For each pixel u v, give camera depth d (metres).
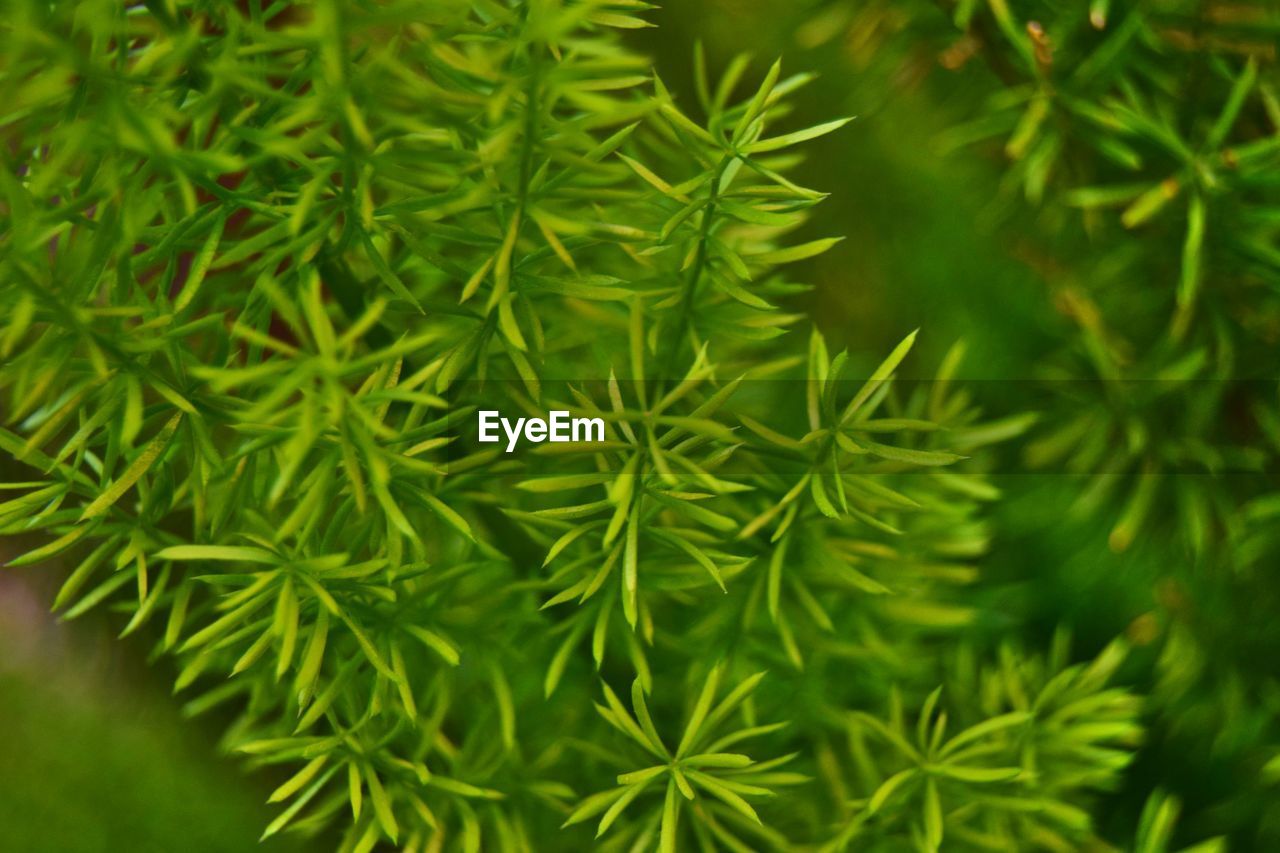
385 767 0.48
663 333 0.51
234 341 0.48
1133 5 0.52
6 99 0.42
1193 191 0.51
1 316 0.45
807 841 0.53
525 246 0.48
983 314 0.65
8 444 0.45
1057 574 0.61
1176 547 0.57
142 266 0.46
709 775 0.47
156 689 0.79
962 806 0.52
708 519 0.46
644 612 0.48
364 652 0.47
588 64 0.43
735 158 0.47
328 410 0.44
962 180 0.63
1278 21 0.51
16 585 0.77
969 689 0.55
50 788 0.77
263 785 0.77
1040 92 0.52
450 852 0.52
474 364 0.49
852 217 0.70
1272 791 0.57
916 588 0.53
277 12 0.45
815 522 0.51
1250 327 0.54
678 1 0.70
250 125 0.45
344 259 0.48
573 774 0.53
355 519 0.49
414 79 0.44
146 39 0.49
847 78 0.67
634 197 0.46
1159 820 0.51
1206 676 0.58
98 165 0.45
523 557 0.51
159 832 0.76
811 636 0.53
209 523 0.50
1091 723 0.52
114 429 0.46
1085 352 0.57
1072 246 0.58
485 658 0.50
